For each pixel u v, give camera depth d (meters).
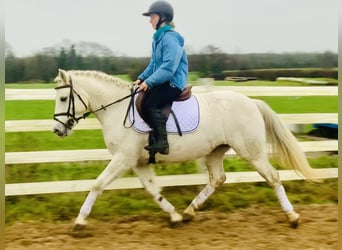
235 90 5.96
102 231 4.68
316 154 7.21
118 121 4.53
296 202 5.70
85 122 5.65
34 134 7.91
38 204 5.34
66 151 5.33
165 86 4.43
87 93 4.55
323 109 9.91
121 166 4.52
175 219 4.75
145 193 5.74
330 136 7.94
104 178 4.49
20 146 7.20
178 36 4.50
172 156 4.56
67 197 5.55
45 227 4.79
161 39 4.43
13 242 4.38
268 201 5.66
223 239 4.46
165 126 4.42
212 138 4.60
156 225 4.86
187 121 4.50
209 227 4.80
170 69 4.31
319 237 4.49
